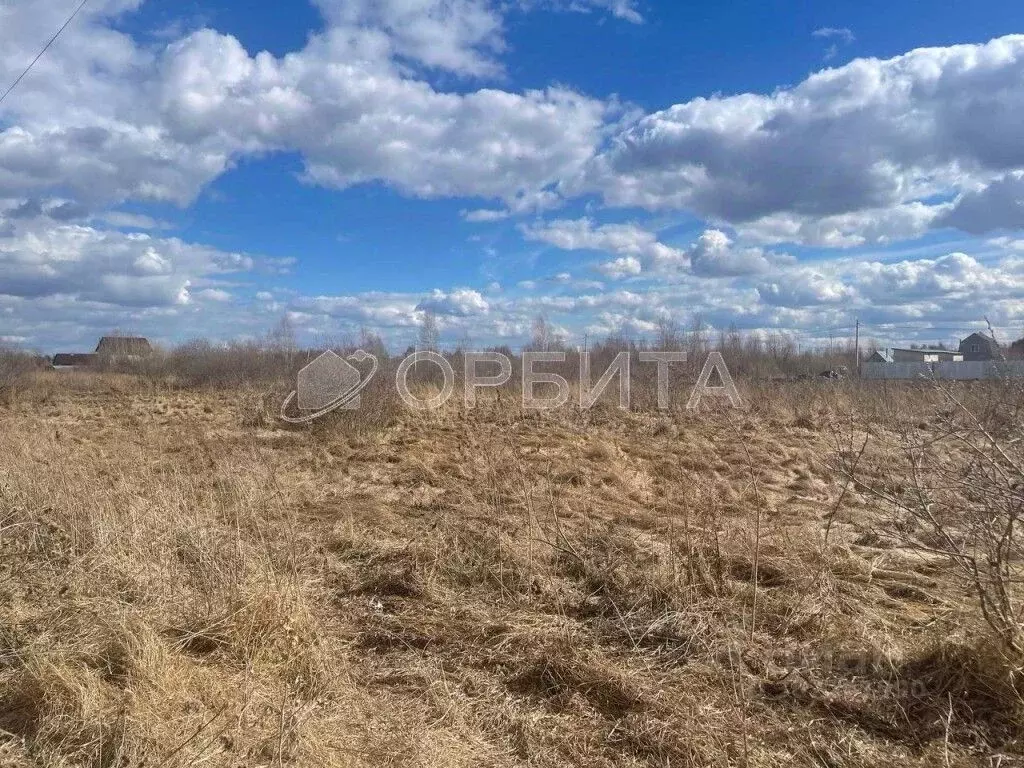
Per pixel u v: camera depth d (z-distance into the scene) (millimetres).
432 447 11859
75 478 6727
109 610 4285
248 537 5781
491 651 4164
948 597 4617
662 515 7004
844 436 10680
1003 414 4090
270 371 21500
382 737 3248
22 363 24156
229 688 3574
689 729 3285
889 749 3145
